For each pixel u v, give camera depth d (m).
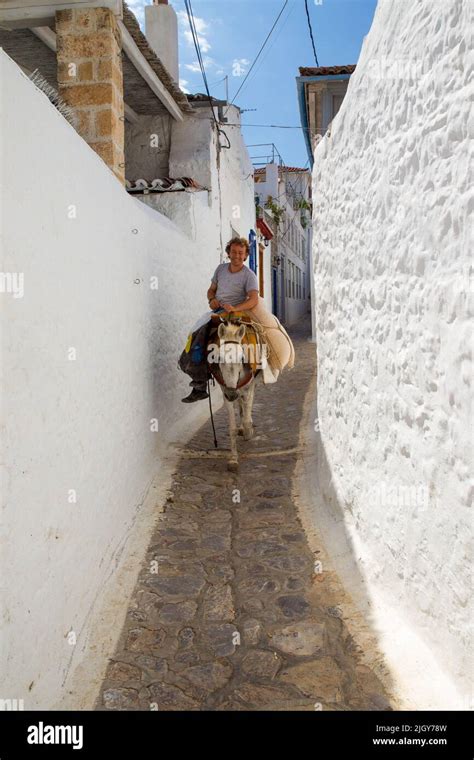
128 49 7.12
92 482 3.85
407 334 3.28
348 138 4.41
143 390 5.73
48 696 2.84
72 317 3.47
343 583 4.01
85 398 3.73
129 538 4.69
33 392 2.79
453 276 2.69
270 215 20.70
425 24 2.90
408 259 3.22
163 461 6.34
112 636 3.55
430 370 2.98
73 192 3.52
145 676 3.24
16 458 2.56
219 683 3.18
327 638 3.48
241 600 3.95
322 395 5.61
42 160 2.97
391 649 3.25
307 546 4.61
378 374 3.81
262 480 5.92
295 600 3.90
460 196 2.60
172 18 10.28
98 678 3.21
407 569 3.36
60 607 3.11
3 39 6.80
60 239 3.25
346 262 4.57
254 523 5.04
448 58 2.66
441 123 2.75
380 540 3.79
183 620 3.74
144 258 5.91
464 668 2.70
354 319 4.37
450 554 2.82
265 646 3.46
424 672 2.99
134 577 4.21
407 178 3.20
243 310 6.38
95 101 5.85
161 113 9.92
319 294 5.71
